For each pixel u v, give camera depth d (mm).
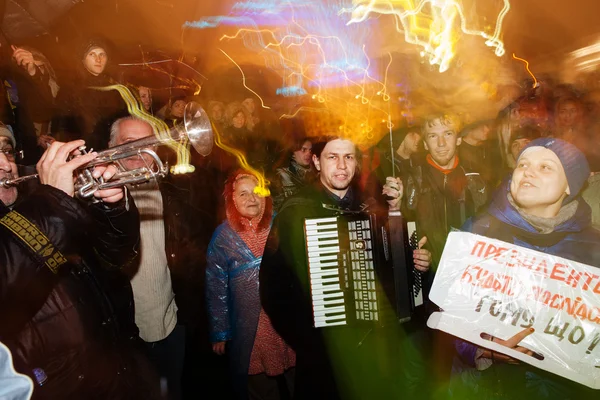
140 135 2906
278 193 4406
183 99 6363
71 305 1910
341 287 2662
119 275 2291
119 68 4773
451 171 3508
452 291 2373
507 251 2328
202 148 2180
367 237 2637
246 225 3389
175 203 3547
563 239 2326
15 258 1622
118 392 2078
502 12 7418
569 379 2180
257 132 5680
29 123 3506
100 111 4016
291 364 3346
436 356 2939
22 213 1686
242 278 3336
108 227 2037
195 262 3598
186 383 4355
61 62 4875
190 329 4258
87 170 1938
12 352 1677
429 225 3307
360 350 2703
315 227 2662
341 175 2836
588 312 2170
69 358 1896
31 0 4887
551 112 3436
